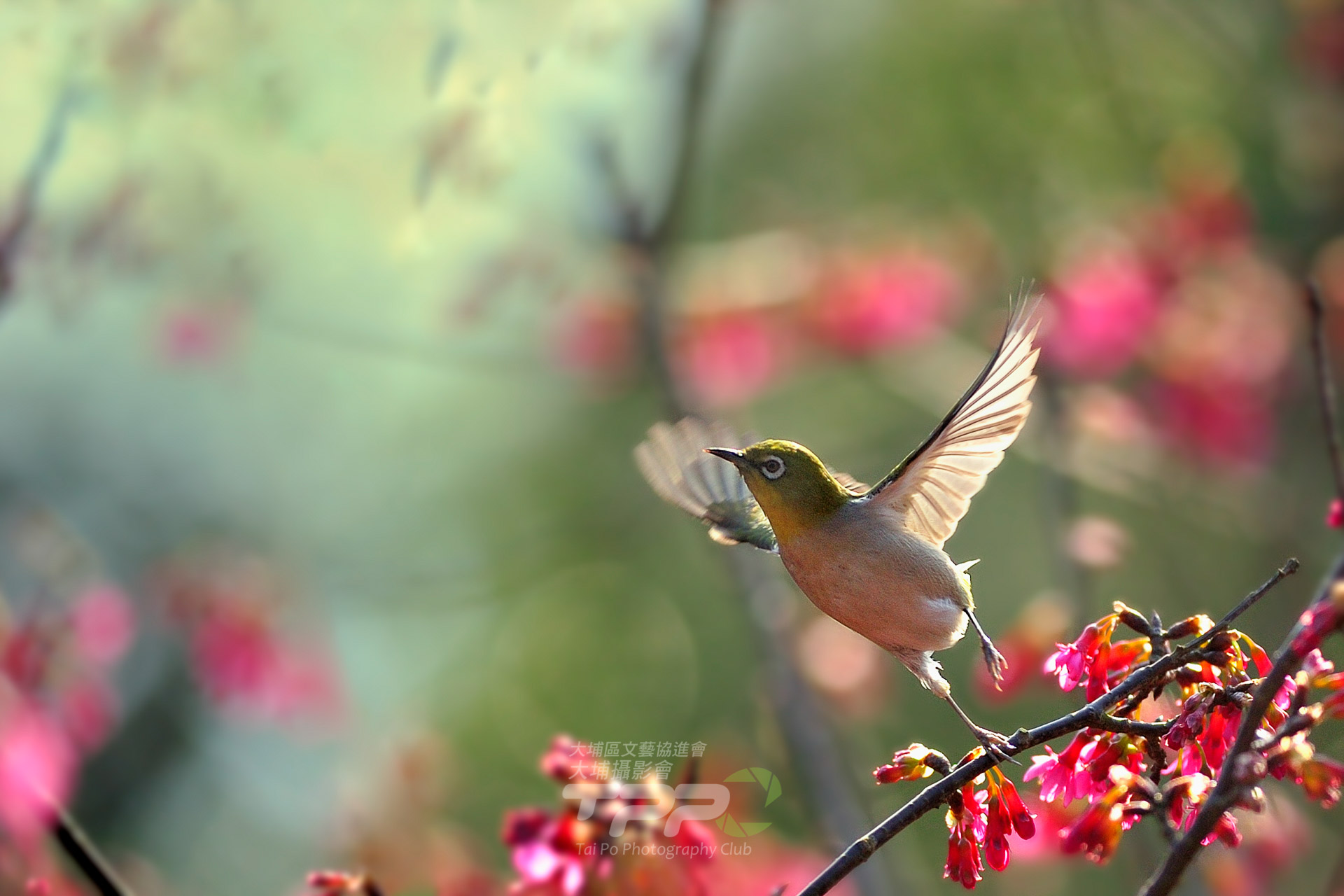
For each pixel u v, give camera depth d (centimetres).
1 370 1411
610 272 1236
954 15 1652
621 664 1478
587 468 1567
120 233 927
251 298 1111
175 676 1419
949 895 1076
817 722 1027
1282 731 431
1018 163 1593
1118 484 1184
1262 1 1474
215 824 1391
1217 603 1385
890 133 1647
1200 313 1242
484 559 1520
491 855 1026
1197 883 804
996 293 1342
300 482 1563
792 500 565
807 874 934
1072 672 488
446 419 1608
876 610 560
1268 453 1234
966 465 566
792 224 1571
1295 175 1427
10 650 944
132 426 1492
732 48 1622
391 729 1217
